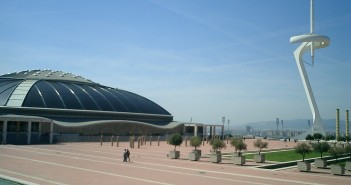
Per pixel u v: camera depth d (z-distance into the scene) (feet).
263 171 94.99
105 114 268.41
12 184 68.23
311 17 336.49
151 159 121.80
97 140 238.07
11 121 192.24
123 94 319.88
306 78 343.67
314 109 338.54
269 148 197.47
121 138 252.01
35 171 83.25
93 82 332.80
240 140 135.64
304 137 338.13
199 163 112.47
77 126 236.63
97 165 99.09
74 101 261.65
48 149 153.58
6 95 246.06
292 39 337.93
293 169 104.88
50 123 209.15
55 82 288.51
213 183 72.59
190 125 333.62
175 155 127.03
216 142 138.72
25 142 196.13
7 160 104.88
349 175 91.97
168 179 76.74
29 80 277.85
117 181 72.49
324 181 79.77
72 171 85.20
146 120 303.68
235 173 89.56
